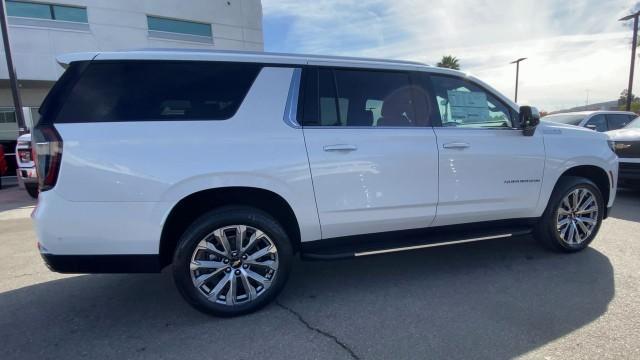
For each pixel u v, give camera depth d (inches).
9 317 120.4
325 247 129.1
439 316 114.8
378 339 103.7
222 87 116.1
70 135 102.2
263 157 114.7
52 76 605.9
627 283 133.8
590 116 378.9
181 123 110.0
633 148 270.1
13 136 665.6
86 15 624.4
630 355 94.2
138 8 660.7
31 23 587.2
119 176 103.9
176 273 110.7
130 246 106.7
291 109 120.8
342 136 124.3
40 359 98.3
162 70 112.3
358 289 134.9
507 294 127.8
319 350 99.5
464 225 145.3
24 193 394.6
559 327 107.1
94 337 108.2
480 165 141.3
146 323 115.3
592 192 162.2
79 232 103.0
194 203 116.1
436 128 137.9
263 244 119.5
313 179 120.2
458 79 145.2
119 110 107.1
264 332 108.7
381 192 128.5
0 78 575.5
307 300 127.5
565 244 160.7
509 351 96.9
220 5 735.7
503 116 150.3
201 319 117.0
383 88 134.1
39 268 163.2
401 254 168.6
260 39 793.6
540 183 152.1
